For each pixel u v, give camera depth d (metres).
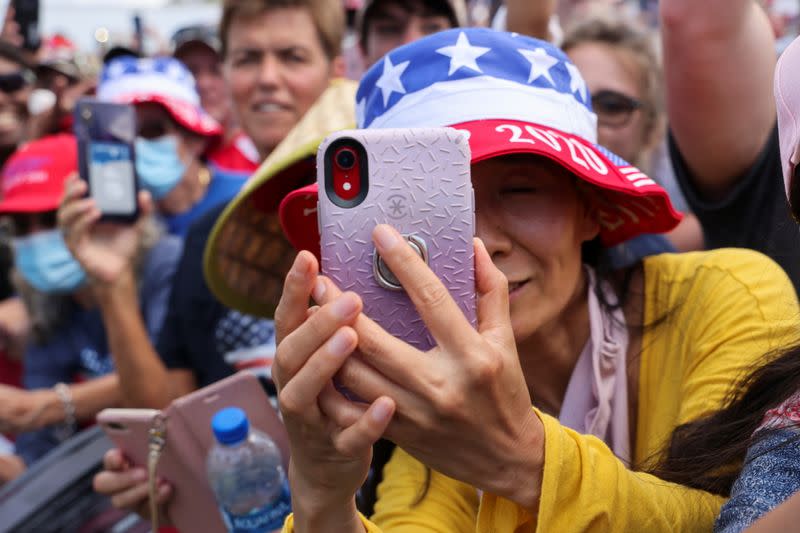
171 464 1.67
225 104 3.84
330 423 0.93
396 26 2.76
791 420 0.94
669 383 1.37
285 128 2.67
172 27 7.72
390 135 0.94
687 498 1.10
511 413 0.93
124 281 2.41
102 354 2.98
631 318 1.43
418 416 0.90
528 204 1.27
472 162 1.15
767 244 1.47
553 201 1.29
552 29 2.71
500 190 1.28
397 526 1.28
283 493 1.58
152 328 2.71
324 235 0.94
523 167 1.27
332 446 0.94
